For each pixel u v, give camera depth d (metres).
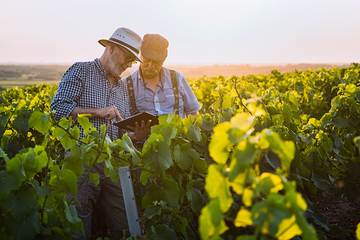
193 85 8.40
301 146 2.98
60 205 1.37
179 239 1.95
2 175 1.08
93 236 2.98
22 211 1.10
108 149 1.70
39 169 1.21
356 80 6.79
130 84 3.21
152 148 1.74
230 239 2.08
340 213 3.38
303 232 0.59
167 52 3.07
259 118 2.47
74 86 2.51
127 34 2.60
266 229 0.59
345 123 2.98
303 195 2.52
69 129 1.76
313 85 6.77
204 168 1.89
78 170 1.68
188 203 2.18
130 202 1.80
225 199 0.69
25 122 2.96
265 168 2.01
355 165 3.05
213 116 2.29
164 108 3.22
